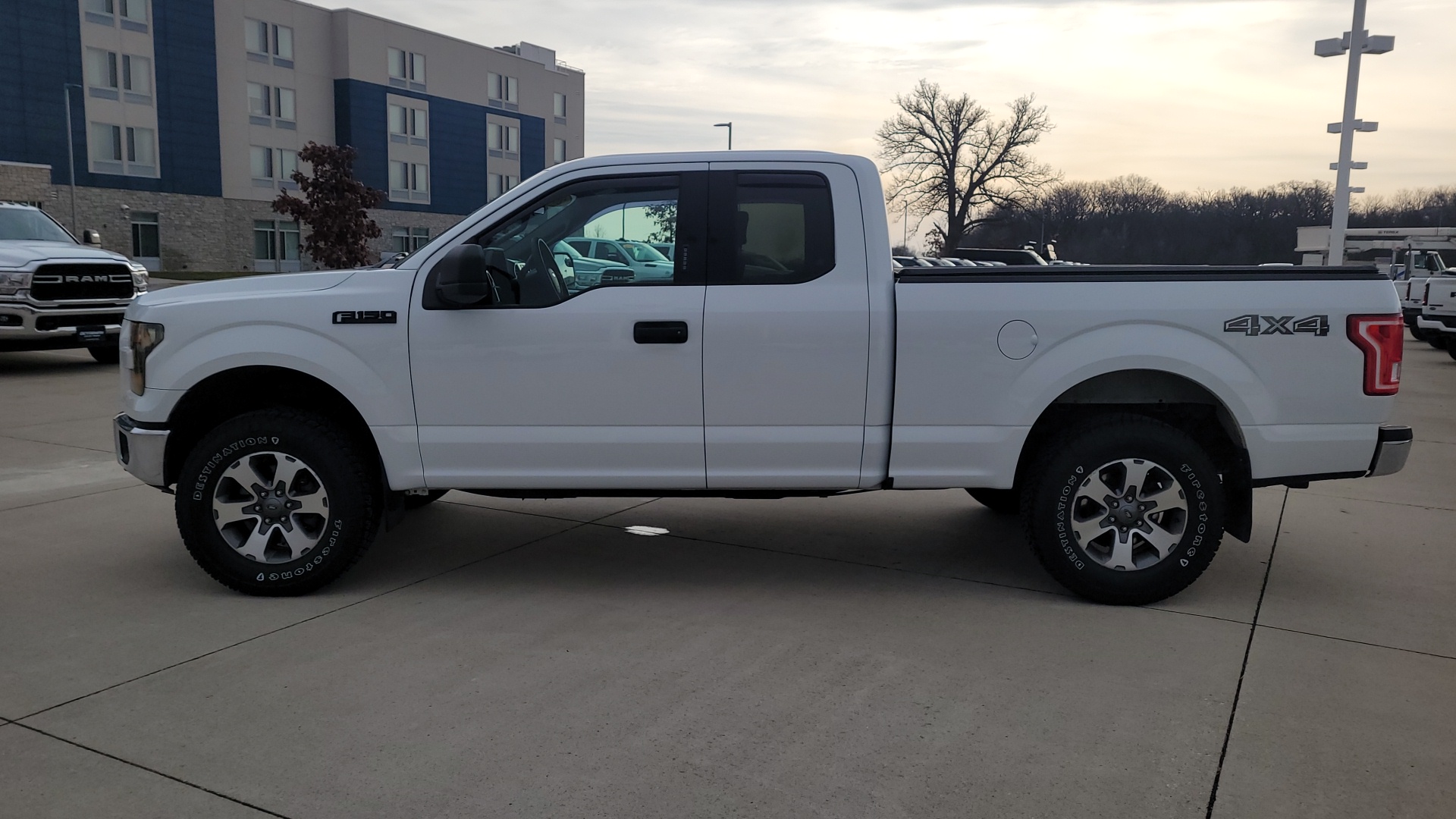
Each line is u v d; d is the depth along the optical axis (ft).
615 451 14.83
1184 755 10.36
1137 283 14.47
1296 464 14.62
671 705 11.47
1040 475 14.79
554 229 14.97
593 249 14.96
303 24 170.50
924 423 14.67
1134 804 9.42
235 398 16.25
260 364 14.70
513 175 209.97
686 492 15.30
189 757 10.21
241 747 10.43
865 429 14.73
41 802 9.35
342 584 15.97
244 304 14.79
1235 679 12.25
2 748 10.39
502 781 9.75
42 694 11.69
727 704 11.51
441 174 194.59
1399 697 11.78
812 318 14.49
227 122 161.48
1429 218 284.00
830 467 14.87
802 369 14.58
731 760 10.21
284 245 172.45
